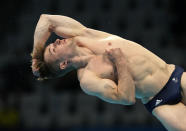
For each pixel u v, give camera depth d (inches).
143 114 1680.6
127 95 672.4
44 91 1781.5
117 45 730.2
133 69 709.3
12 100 1771.7
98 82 685.3
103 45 733.9
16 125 1706.4
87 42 746.8
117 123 1685.5
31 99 1766.7
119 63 681.0
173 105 716.7
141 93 722.8
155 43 1950.1
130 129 1558.8
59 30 771.4
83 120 1706.4
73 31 764.6
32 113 1742.1
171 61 1881.2
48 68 765.3
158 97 717.3
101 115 1705.2
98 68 712.4
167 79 726.5
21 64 1867.6
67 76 1781.5
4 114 1728.6
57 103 1754.4
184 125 678.5
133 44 739.4
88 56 729.6
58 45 753.6
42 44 771.4
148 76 714.8
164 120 700.0
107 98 679.7
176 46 1936.5
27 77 1804.9
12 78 1807.3
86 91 703.1
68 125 1700.3
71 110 1734.7
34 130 1644.9
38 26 775.1
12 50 1966.0
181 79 727.7
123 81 672.4
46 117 1728.6
